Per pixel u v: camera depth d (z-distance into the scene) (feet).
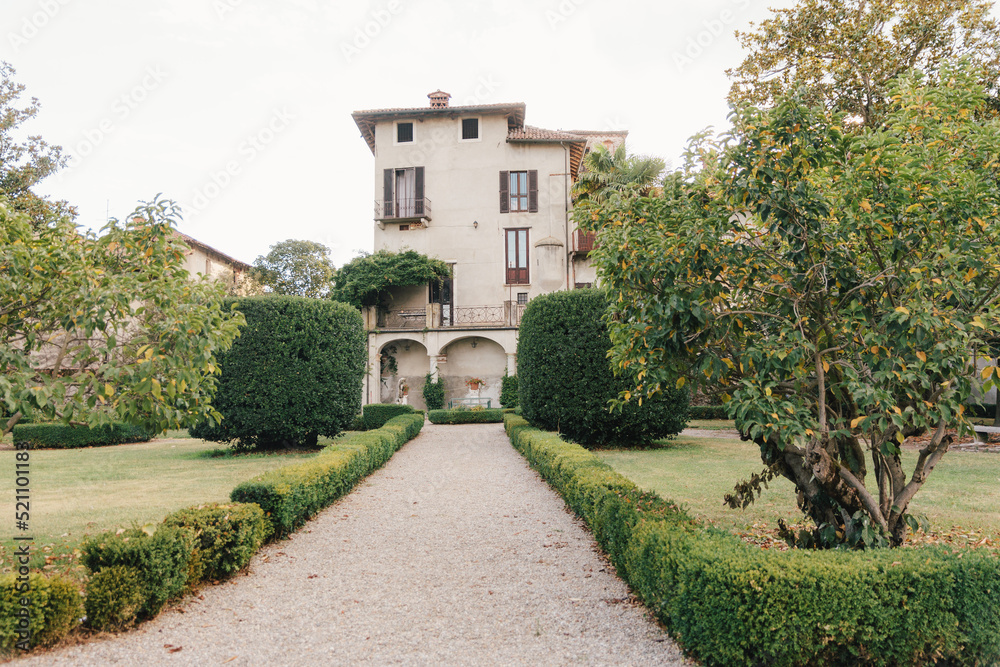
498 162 93.97
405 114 92.84
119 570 13.65
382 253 90.07
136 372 17.15
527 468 39.78
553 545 21.11
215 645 13.07
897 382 13.92
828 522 16.67
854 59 49.62
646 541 14.25
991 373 12.72
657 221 16.12
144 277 18.08
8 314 17.15
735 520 22.75
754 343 14.93
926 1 47.62
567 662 12.13
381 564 19.20
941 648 11.19
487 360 92.53
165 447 56.44
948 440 15.72
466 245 93.56
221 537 17.10
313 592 16.57
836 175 14.83
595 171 78.38
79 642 13.01
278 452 47.75
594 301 47.39
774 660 11.21
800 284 14.90
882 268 14.87
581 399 46.98
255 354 46.16
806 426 14.37
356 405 49.93
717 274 15.37
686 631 12.04
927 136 14.88
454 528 23.85
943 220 13.56
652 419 46.78
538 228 93.35
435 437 62.90
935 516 22.95
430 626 14.14
